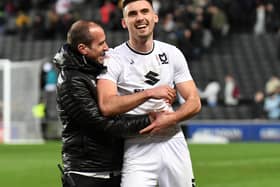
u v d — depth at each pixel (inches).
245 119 2225.6
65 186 497.4
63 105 488.1
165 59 507.5
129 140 502.9
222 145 1818.4
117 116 491.2
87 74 490.9
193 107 502.3
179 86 513.7
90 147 488.1
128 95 486.0
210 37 2556.6
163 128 493.4
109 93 490.3
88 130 488.1
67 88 484.7
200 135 2022.6
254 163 1323.8
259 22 2645.2
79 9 2625.5
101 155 490.9
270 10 2647.6
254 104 2208.4
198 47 2501.2
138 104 484.1
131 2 498.0
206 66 2486.5
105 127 483.5
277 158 1417.3
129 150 502.9
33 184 1041.5
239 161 1365.7
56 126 2023.9
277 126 2026.3
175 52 512.7
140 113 502.6
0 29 2657.5
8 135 2010.3
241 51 2566.4
